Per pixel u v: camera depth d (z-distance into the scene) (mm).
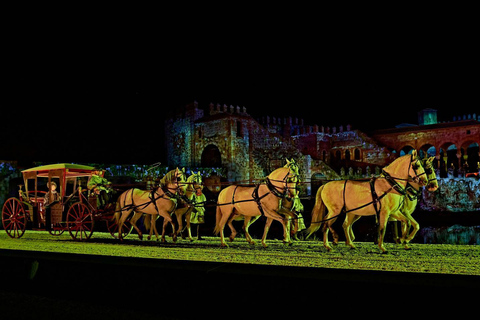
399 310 5395
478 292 4961
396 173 12883
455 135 56031
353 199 13289
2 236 21297
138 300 7641
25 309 7789
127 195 18172
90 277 8219
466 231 32875
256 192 15039
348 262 11250
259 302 6445
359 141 60781
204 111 59469
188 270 7141
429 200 46156
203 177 49875
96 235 21750
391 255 12398
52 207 19188
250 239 16250
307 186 53656
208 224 34625
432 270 9930
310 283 6027
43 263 8875
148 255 13445
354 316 5684
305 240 18375
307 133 64062
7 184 37531
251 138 54969
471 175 46656
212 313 6867
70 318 7199
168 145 63000
